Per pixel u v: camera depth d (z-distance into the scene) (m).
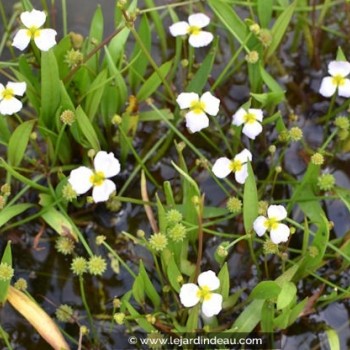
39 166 0.35
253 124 0.33
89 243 0.34
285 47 0.40
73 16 0.40
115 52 0.34
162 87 0.38
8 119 0.36
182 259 0.32
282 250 0.32
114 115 0.34
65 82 0.33
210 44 0.39
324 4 0.37
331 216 0.35
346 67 0.34
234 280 0.34
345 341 0.33
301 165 0.36
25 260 0.34
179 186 0.36
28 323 0.33
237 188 0.35
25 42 0.32
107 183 0.30
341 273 0.34
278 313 0.32
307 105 0.38
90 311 0.33
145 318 0.31
